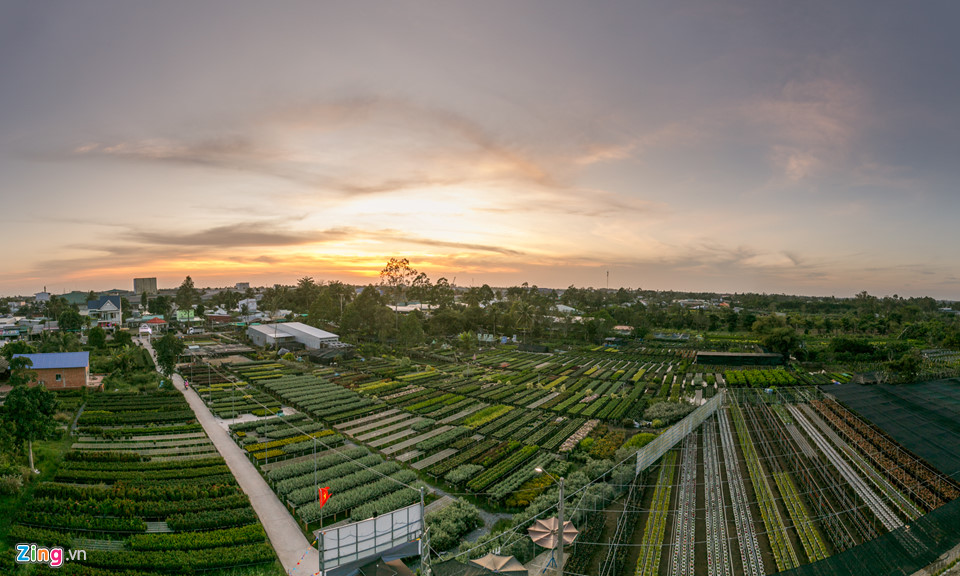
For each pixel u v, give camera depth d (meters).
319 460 56.44
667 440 59.81
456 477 52.22
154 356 126.25
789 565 37.47
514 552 39.09
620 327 193.12
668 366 126.69
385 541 36.56
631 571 38.03
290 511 45.84
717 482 52.47
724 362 126.75
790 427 68.44
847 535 40.84
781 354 128.00
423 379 103.00
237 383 93.94
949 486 47.00
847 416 66.88
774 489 50.78
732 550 40.31
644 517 45.81
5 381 86.31
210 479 49.91
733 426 70.62
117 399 80.38
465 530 43.41
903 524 41.25
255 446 59.22
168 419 70.50
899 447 55.59
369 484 50.44
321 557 33.91
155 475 50.22
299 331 148.50
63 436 61.41
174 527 40.72
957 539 37.00
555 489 49.22
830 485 49.62
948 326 153.38
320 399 83.75
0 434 48.12
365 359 125.12
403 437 66.94
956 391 75.44
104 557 35.91
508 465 56.62
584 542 41.12
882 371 103.38
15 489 43.72
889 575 32.50
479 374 109.62
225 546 38.81
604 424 74.12
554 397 90.25
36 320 172.00
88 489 45.19
